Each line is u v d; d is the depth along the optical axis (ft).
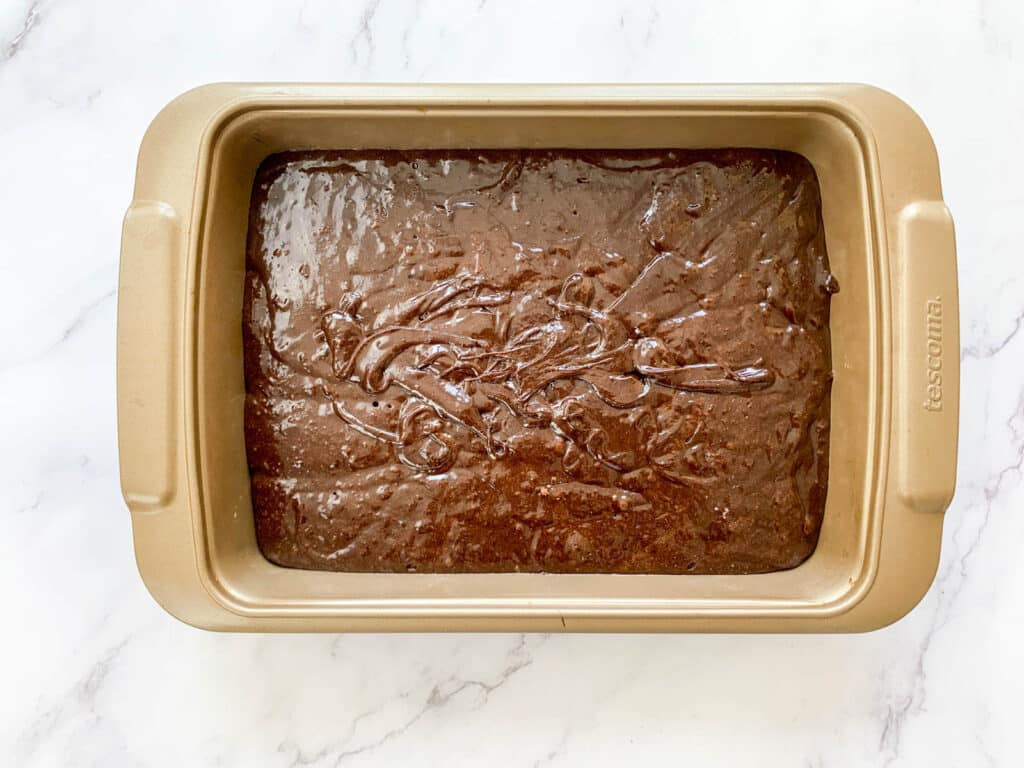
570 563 1.27
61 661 1.44
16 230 1.45
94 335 1.46
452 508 1.27
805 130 1.23
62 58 1.46
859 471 1.21
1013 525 1.46
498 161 1.28
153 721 1.43
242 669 1.44
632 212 1.28
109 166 1.46
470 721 1.44
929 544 1.20
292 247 1.28
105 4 1.46
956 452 1.19
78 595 1.44
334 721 1.44
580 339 1.27
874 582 1.20
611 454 1.27
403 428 1.27
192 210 1.17
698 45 1.47
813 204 1.28
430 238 1.28
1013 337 1.47
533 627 1.21
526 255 1.28
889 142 1.20
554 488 1.27
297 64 1.46
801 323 1.28
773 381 1.27
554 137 1.25
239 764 1.43
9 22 1.46
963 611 1.45
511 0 1.47
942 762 1.44
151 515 1.19
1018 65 1.47
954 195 1.47
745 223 1.28
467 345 1.27
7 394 1.44
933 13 1.47
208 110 1.20
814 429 1.28
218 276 1.22
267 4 1.46
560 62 1.47
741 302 1.27
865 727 1.44
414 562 1.27
